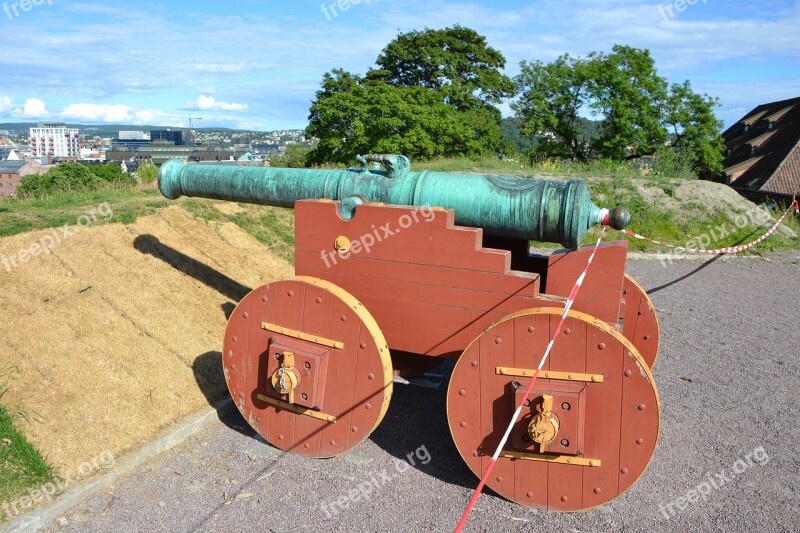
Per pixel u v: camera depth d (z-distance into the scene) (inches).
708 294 330.6
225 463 148.9
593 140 1217.4
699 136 1170.6
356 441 144.3
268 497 135.8
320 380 143.7
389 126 1015.6
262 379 153.2
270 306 149.6
